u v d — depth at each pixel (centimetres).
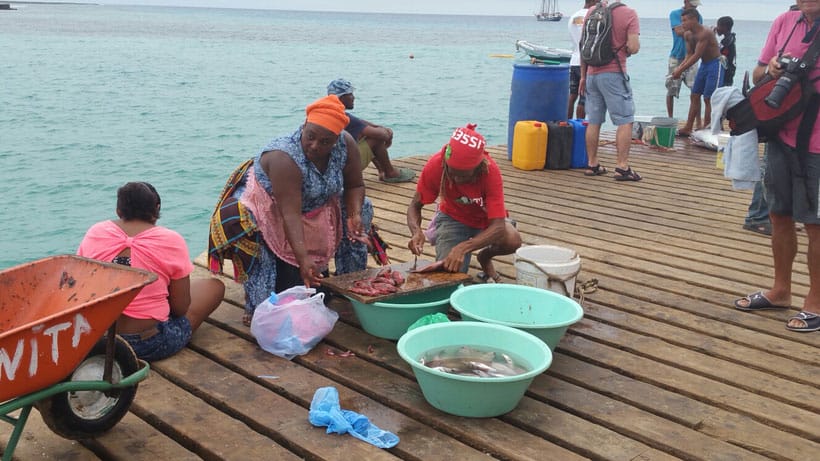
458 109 2208
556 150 899
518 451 309
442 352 369
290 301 412
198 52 5253
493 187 435
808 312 438
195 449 318
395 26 17975
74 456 308
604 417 340
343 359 399
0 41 6309
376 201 755
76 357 278
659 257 574
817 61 405
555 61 1410
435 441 319
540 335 375
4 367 255
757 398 358
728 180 851
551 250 477
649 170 905
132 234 366
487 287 425
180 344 399
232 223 421
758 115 429
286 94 2559
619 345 418
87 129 1789
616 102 825
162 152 1509
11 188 1205
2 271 306
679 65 1123
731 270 543
